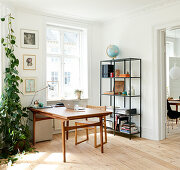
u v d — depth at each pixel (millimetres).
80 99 5395
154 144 4270
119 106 5449
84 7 4578
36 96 4789
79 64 5797
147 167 3160
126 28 5137
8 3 4273
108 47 5191
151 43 4562
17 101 4156
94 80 5730
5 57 4250
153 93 4555
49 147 4125
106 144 4289
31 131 4590
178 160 3432
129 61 5090
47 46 5289
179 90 4898
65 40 5586
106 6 4531
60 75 5449
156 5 4375
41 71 4871
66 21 5230
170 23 4234
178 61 4742
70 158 3531
